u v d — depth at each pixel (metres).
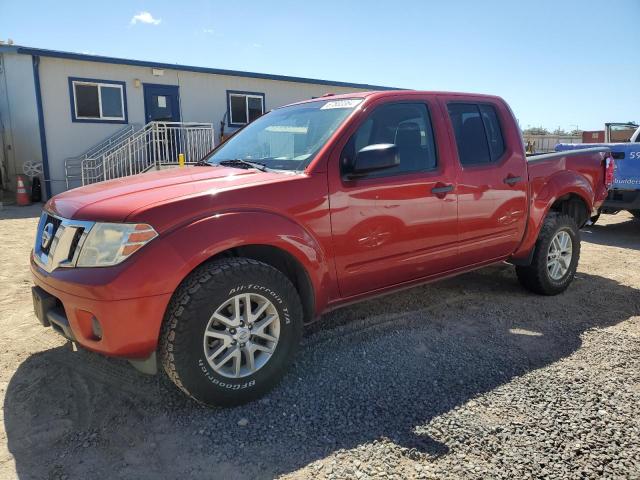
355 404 2.98
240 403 2.96
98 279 2.57
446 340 3.89
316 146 3.39
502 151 4.39
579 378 3.29
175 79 15.27
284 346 3.09
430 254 3.86
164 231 2.67
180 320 2.68
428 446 2.58
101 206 2.78
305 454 2.53
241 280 2.85
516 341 3.88
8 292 5.13
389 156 3.18
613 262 6.46
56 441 2.65
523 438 2.64
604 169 5.49
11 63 13.92
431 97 3.98
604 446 2.58
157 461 2.49
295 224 3.09
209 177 3.21
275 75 17.02
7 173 15.65
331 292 3.41
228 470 2.42
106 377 3.31
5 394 3.12
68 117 13.78
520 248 4.65
